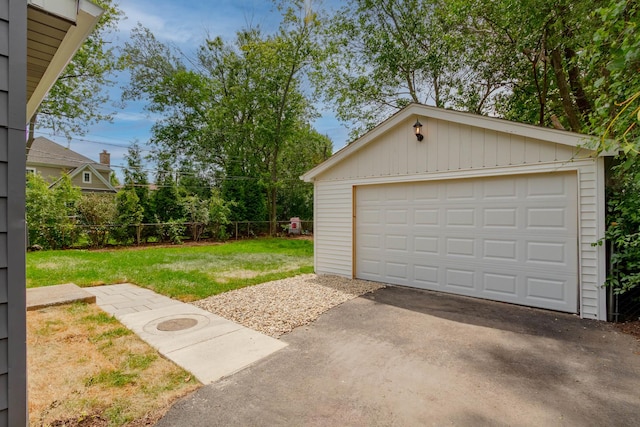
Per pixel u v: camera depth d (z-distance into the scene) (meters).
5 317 1.49
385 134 5.84
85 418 2.07
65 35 2.23
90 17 2.17
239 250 11.09
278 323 3.87
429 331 3.62
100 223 11.50
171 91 18.16
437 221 5.33
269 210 18.33
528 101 8.96
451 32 9.09
